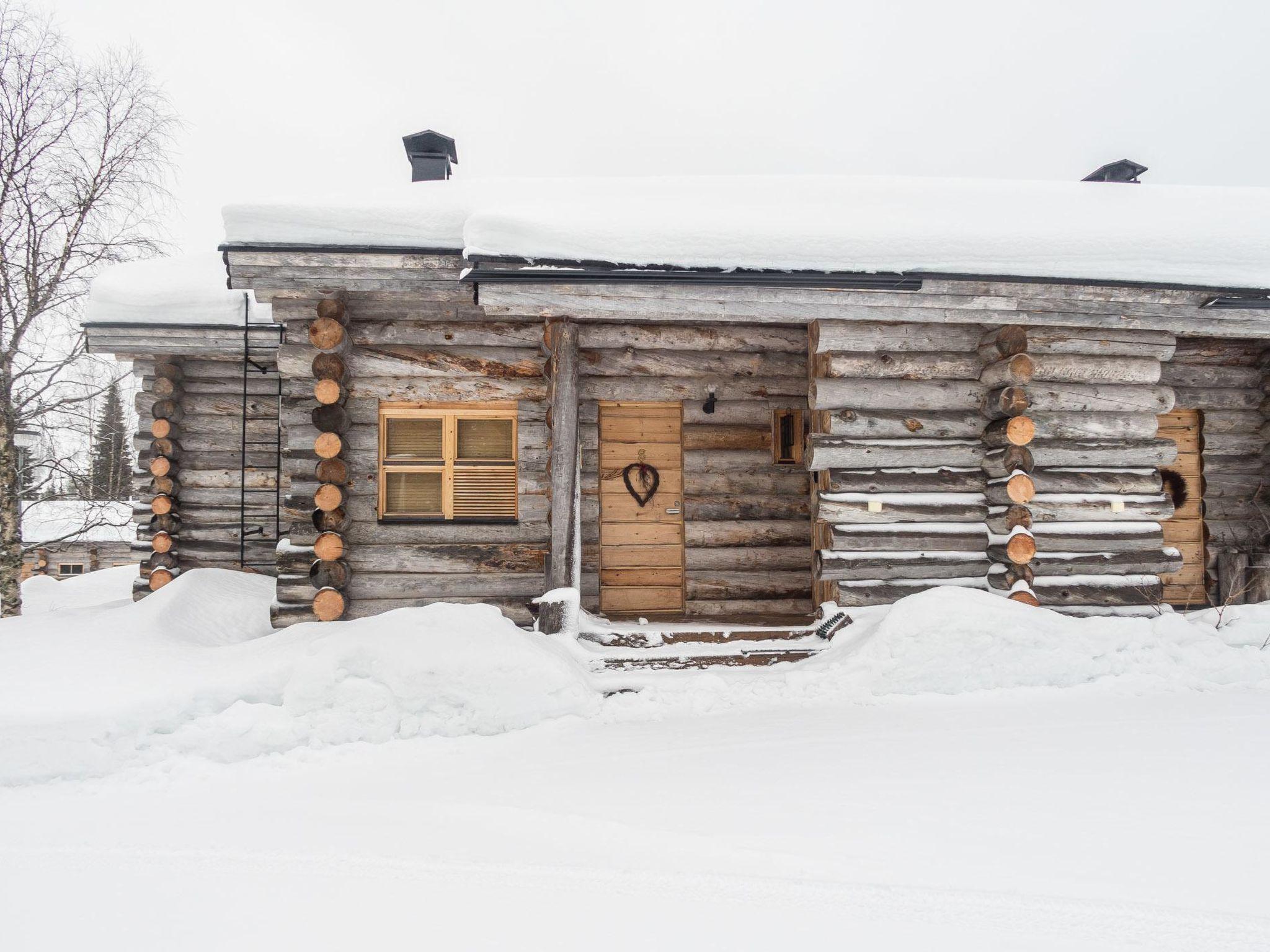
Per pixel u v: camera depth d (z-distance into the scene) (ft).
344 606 24.07
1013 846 12.18
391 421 25.66
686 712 20.58
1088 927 9.91
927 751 16.87
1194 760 15.92
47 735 17.69
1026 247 22.94
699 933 9.91
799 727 18.88
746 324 26.78
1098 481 24.76
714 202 24.48
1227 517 29.01
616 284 22.57
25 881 12.01
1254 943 9.49
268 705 19.15
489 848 12.75
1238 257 23.71
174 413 34.09
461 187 26.45
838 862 11.82
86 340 32.89
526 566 25.16
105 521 41.78
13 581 35.53
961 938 9.71
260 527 34.65
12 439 36.65
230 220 22.61
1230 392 28.89
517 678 20.35
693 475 27.71
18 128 38.50
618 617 27.40
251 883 11.75
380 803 15.08
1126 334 24.90
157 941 10.05
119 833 13.96
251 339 32.40
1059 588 24.26
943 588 22.93
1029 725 18.57
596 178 27.07
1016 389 23.66
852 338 24.31
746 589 27.66
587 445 26.81
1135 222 24.35
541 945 9.71
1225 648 22.39
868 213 24.04
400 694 19.71
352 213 22.95
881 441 24.71
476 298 22.48
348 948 9.73
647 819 13.61
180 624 24.98
